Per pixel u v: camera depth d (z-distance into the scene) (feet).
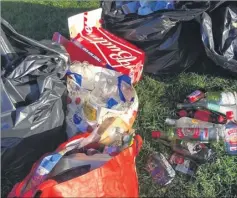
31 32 10.09
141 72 8.34
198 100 7.84
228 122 7.46
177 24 8.01
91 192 5.49
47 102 6.40
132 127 7.64
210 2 7.75
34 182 5.75
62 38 8.42
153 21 7.89
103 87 7.37
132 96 7.22
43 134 6.63
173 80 8.52
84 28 8.59
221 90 8.32
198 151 7.07
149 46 8.25
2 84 6.16
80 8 11.09
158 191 6.68
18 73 6.32
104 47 8.28
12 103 6.12
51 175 5.92
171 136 7.29
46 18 10.59
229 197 6.62
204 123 7.44
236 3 7.98
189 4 7.84
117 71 7.68
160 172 6.86
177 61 8.41
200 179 6.78
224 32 7.79
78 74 7.27
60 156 5.91
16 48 6.97
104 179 5.59
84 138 6.36
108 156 6.07
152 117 7.84
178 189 6.70
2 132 6.16
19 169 6.81
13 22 10.48
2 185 6.71
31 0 11.46
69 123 7.11
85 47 8.22
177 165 7.02
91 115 6.95
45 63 6.48
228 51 7.80
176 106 8.02
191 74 8.57
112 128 6.77
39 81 6.41
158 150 7.30
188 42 8.25
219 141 7.17
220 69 8.58
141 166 7.03
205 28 7.72
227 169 6.92
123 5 8.32
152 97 8.25
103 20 8.58
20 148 6.47
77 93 7.19
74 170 5.95
